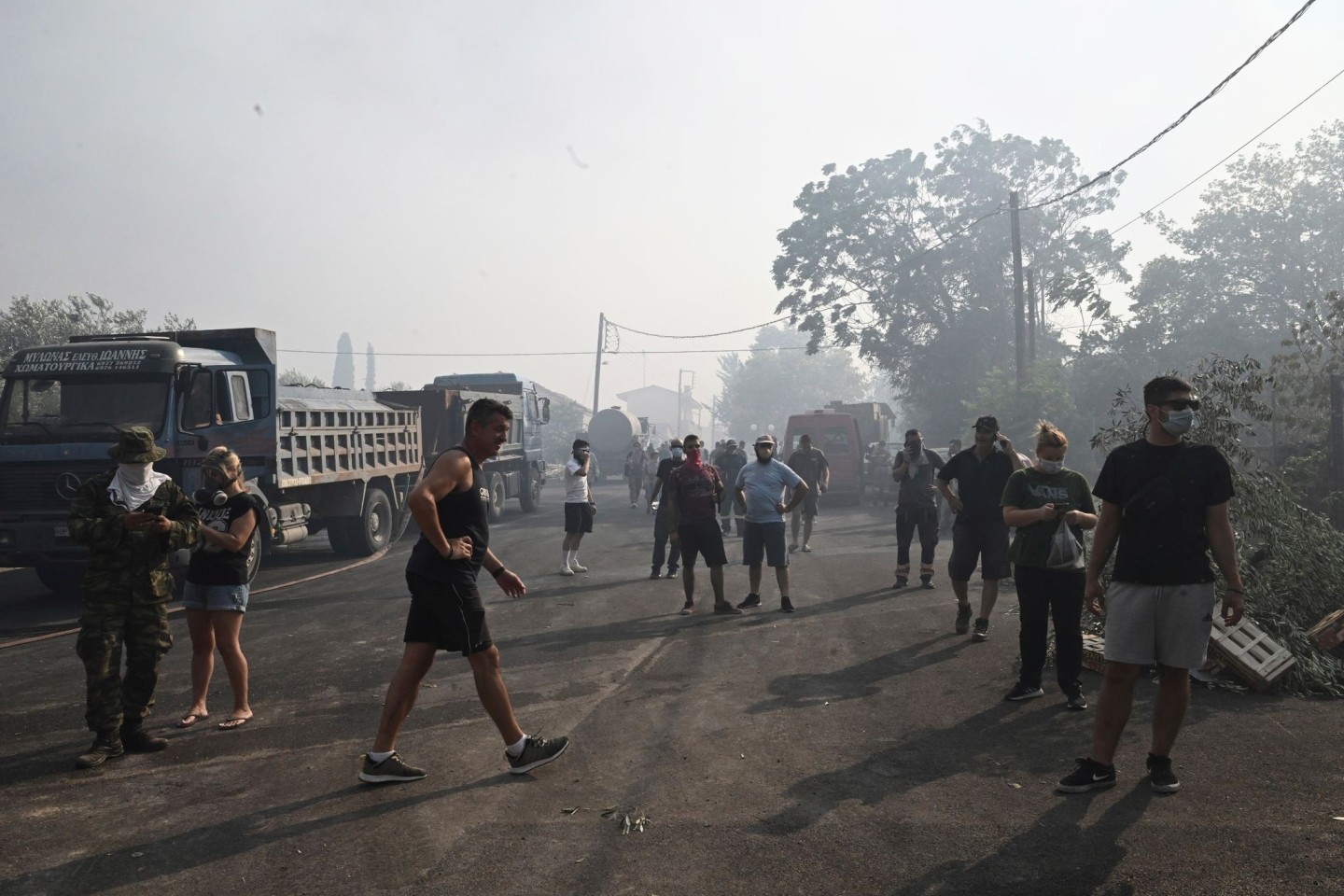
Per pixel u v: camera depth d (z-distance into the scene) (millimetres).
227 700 6254
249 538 5730
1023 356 26266
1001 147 37781
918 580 11039
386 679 6715
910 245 39031
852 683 6320
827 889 3371
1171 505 4055
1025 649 5836
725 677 6574
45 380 11219
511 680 6621
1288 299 31234
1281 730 5059
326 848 3803
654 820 4027
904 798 4238
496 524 20656
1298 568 6711
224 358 12031
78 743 5379
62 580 11984
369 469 15188
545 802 4270
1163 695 4188
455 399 19625
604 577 11742
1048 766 4617
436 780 4586
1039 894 3305
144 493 5188
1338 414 11375
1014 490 5859
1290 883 3328
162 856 3773
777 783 4465
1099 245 37531
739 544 15258
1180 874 3424
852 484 24938
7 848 3887
